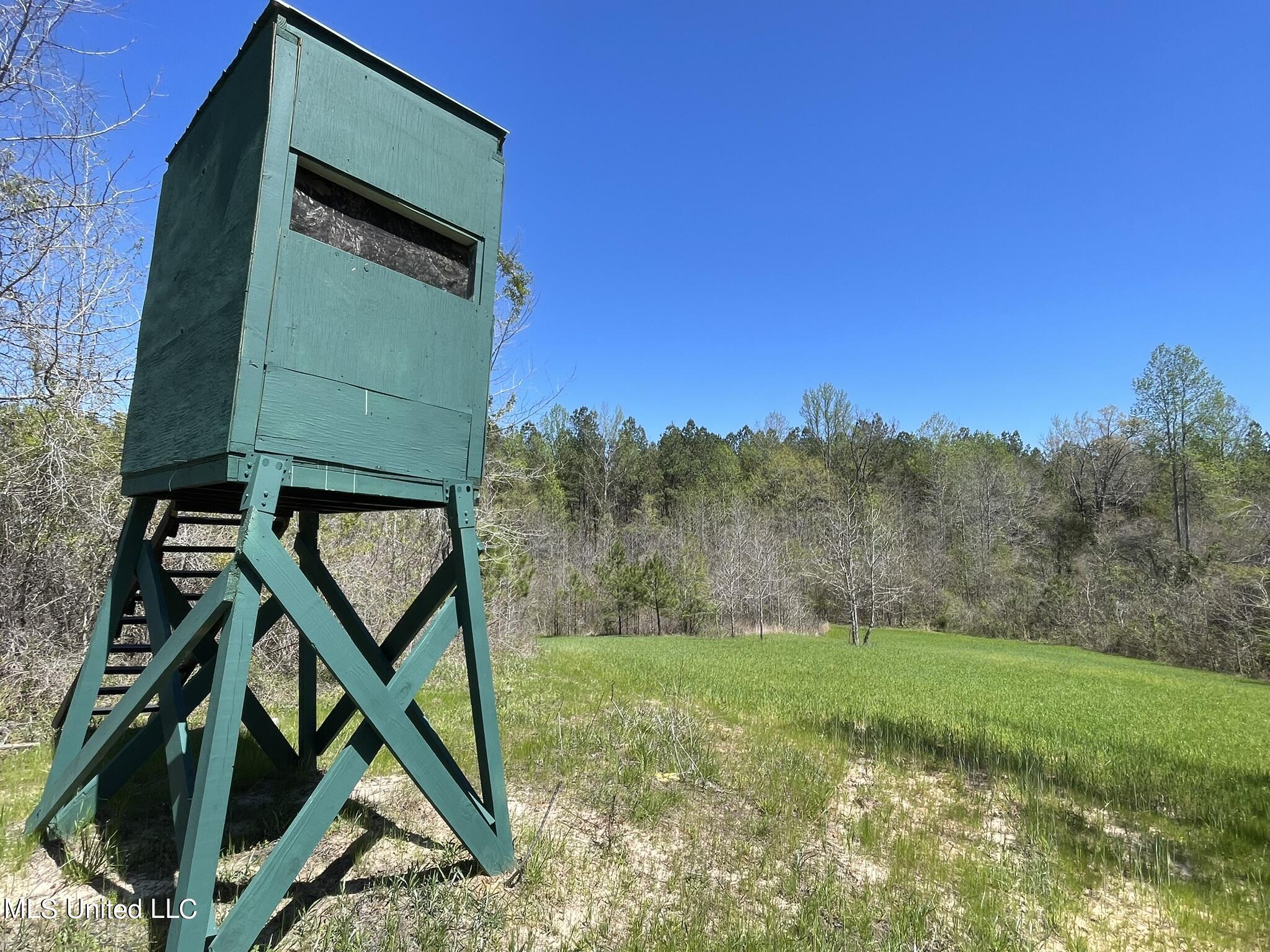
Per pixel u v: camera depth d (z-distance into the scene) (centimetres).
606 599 3372
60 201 616
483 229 356
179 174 364
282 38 282
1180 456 4003
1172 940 341
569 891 323
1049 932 338
